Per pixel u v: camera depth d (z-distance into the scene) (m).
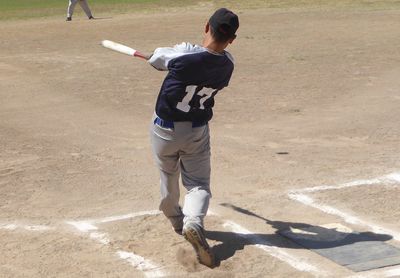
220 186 7.62
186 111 5.55
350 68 14.91
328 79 13.84
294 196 7.26
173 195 6.08
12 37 20.42
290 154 8.88
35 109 11.72
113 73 14.73
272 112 11.30
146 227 6.47
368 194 7.28
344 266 5.58
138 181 7.90
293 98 12.27
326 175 7.96
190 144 5.67
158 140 5.71
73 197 7.39
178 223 6.25
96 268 5.62
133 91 13.02
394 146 9.22
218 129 10.25
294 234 6.23
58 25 22.98
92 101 12.25
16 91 13.10
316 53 16.86
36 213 6.92
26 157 8.88
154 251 5.93
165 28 21.66
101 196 7.41
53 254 5.92
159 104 5.62
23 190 7.61
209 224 6.49
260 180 7.81
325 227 6.39
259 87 13.17
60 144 9.53
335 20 23.14
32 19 24.86
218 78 5.55
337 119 10.78
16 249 6.04
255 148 9.19
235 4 28.50
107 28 22.00
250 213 6.78
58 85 13.61
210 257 5.54
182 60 5.35
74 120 10.95
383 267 5.55
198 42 18.59
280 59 16.09
